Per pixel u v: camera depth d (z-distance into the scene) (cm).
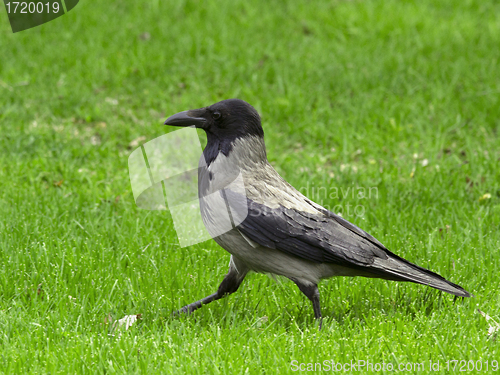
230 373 609
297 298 806
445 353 651
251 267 742
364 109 1488
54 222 972
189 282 820
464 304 766
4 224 955
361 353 650
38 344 650
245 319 730
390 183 1146
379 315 744
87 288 781
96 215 1023
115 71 1728
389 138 1353
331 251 699
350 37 1983
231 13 2156
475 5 2250
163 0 2227
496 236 948
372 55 1816
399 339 677
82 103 1566
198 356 638
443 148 1326
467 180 1168
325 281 838
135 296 777
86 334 690
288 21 2088
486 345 668
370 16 2102
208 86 1653
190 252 906
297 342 676
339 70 1711
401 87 1633
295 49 1877
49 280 795
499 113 1448
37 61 1792
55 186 1156
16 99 1566
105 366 622
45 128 1434
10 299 754
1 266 830
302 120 1459
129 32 1986
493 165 1194
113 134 1394
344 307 784
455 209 1046
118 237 930
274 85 1634
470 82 1620
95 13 2127
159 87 1661
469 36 1956
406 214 1019
